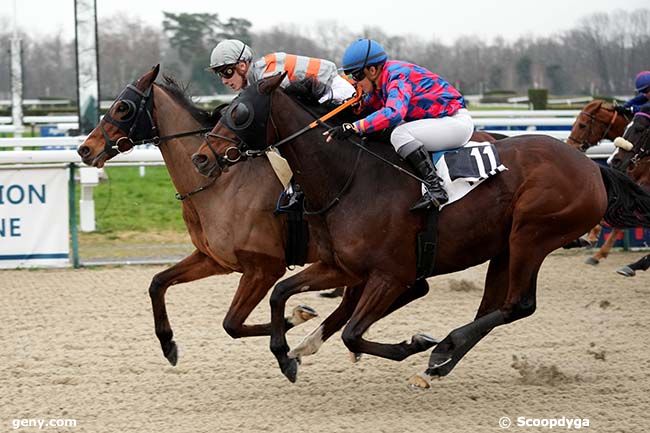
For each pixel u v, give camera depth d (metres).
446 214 5.53
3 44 37.38
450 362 5.62
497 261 6.01
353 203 5.50
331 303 8.57
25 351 6.89
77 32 12.37
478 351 6.84
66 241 10.10
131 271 10.02
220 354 6.79
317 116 5.66
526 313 5.73
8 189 9.91
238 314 6.14
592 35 34.31
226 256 6.13
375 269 5.50
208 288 9.23
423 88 5.62
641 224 6.06
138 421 5.29
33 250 10.05
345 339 5.45
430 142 5.59
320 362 6.56
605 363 6.48
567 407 5.48
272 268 6.14
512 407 5.50
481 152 5.61
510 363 6.50
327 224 5.61
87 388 5.98
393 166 5.57
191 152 6.16
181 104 6.23
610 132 10.55
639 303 8.54
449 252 5.59
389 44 31.55
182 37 28.38
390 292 5.52
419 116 5.67
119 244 11.70
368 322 5.48
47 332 7.46
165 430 5.12
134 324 7.73
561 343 7.06
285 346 5.75
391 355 5.59
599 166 6.00
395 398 5.72
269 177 6.04
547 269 10.27
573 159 5.74
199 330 7.54
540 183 5.59
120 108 6.07
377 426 5.14
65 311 8.20
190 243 11.78
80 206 12.48
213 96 27.09
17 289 9.07
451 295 8.97
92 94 12.46
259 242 6.05
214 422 5.25
